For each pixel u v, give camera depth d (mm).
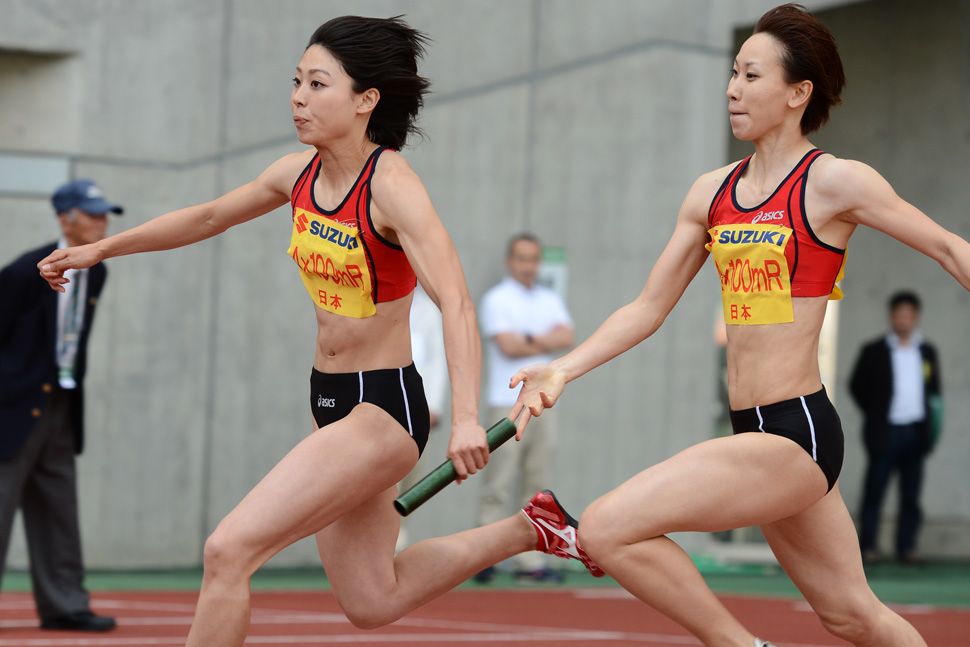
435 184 36562
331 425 13570
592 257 37250
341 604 14516
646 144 36969
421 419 13953
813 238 13227
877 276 44938
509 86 37312
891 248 44781
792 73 13273
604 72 37344
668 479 12930
